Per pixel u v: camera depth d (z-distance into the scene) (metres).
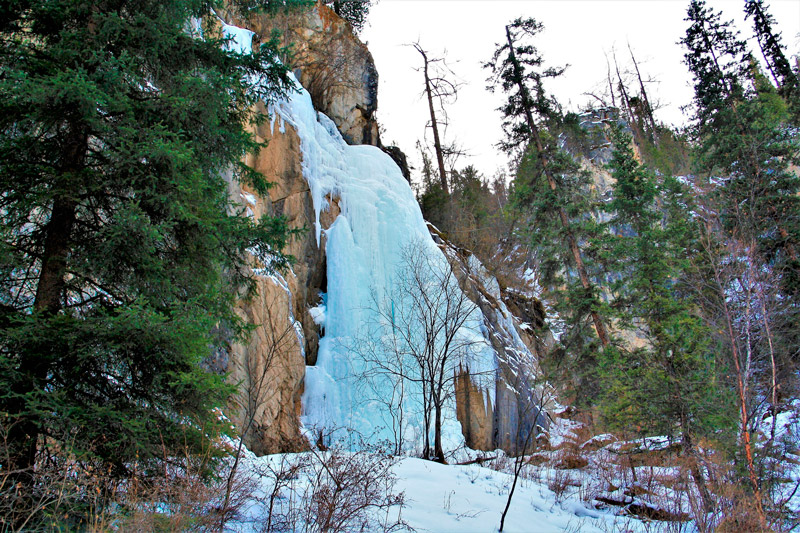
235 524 6.23
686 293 14.27
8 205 5.81
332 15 24.72
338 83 23.44
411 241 17.42
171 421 5.57
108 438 5.17
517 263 30.12
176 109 6.26
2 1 5.86
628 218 18.39
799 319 11.23
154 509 5.18
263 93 8.13
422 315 15.12
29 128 5.93
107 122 5.94
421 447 14.41
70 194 5.68
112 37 6.35
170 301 6.16
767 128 21.17
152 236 5.45
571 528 9.49
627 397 11.98
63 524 4.81
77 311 6.23
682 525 9.61
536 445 17.78
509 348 19.88
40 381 5.11
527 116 22.00
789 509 9.62
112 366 5.70
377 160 20.12
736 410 10.26
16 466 4.79
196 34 7.91
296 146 17.16
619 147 18.97
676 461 10.98
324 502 6.50
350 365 15.44
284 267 7.56
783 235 17.31
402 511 8.07
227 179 13.21
